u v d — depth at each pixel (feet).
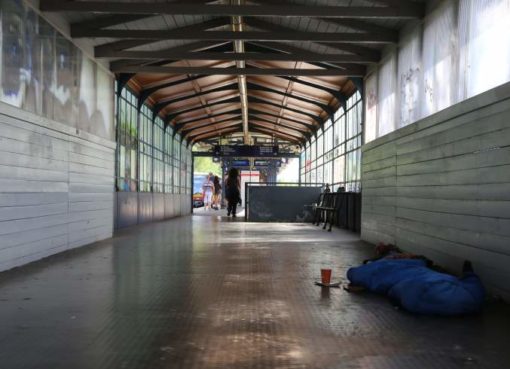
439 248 22.04
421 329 13.41
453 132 20.51
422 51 28.84
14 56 23.52
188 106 68.90
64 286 19.01
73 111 31.65
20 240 23.97
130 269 23.09
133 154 52.39
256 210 63.10
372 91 40.19
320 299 16.94
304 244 34.47
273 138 102.12
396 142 29.07
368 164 36.27
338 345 12.03
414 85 30.19
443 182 21.61
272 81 57.16
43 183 26.61
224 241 36.32
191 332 13.05
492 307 15.72
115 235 41.01
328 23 35.91
